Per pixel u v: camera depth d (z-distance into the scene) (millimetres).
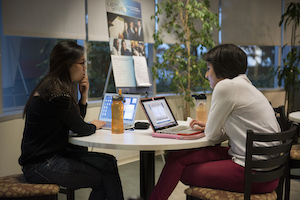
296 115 2682
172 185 1869
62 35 3508
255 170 1729
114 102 2080
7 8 2992
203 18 4371
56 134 1931
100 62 4191
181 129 2094
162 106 2213
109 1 3602
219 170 1765
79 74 2029
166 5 4359
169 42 4676
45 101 1882
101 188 2053
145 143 1781
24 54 3350
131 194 3055
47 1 3346
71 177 1902
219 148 1998
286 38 6266
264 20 5914
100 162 1989
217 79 1961
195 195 1780
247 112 1776
